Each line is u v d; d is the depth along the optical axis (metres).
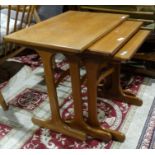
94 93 1.41
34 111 1.78
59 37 1.33
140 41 1.42
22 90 2.03
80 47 1.18
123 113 1.73
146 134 1.53
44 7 2.36
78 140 1.51
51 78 1.41
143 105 1.80
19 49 1.94
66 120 1.62
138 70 2.17
